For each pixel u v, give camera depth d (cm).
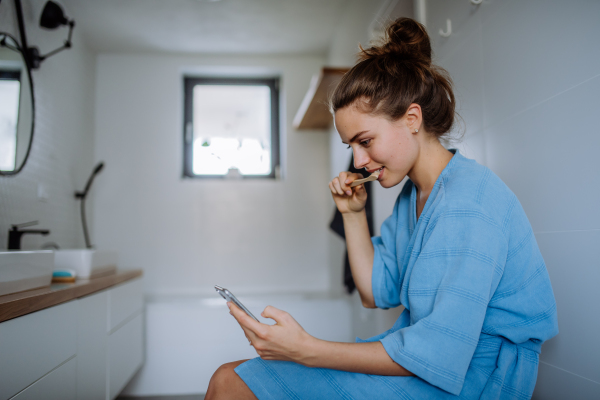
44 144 225
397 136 80
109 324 173
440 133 87
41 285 132
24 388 103
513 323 75
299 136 332
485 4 126
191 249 313
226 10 267
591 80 88
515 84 113
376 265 101
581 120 91
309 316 262
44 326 114
